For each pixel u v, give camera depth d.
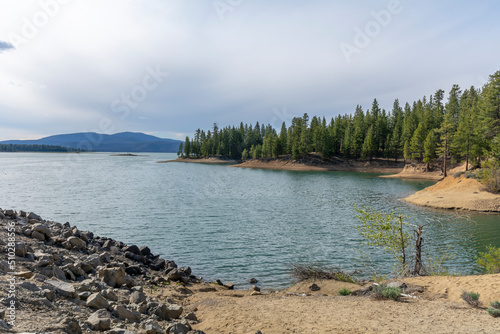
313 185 72.19
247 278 16.95
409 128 122.56
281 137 156.38
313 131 152.25
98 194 52.38
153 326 6.59
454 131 88.50
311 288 13.98
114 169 126.19
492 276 11.27
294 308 9.43
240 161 199.50
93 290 8.42
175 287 13.13
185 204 43.59
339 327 7.34
